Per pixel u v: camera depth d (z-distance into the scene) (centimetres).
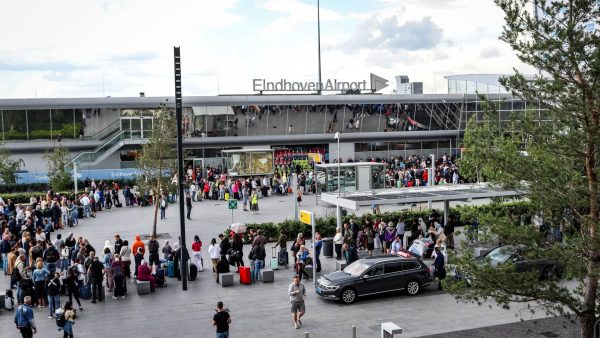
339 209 3041
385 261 2327
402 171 5534
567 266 1395
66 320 1820
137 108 6122
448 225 3011
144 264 2444
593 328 1452
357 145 6931
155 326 2034
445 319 2055
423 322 2027
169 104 6194
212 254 2705
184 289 2475
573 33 1379
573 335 1827
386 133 6925
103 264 2530
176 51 2525
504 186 1550
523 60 1470
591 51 1395
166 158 3559
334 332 1944
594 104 1405
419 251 2844
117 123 6094
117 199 4756
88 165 5650
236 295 2395
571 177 1456
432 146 7225
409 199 2962
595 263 1387
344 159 6875
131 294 2427
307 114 6662
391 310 2167
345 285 2239
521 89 1493
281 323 2044
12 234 2945
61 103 5891
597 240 1343
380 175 4653
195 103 6294
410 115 6969
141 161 3556
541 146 1504
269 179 5425
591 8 1408
